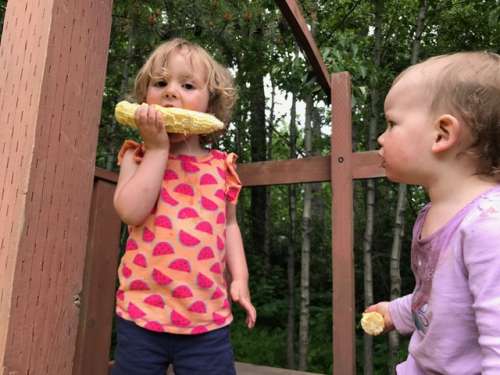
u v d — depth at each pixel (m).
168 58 1.42
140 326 1.18
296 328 5.64
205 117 1.22
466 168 0.88
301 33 1.93
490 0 4.05
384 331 1.21
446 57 0.94
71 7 0.76
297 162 2.02
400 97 0.94
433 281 0.88
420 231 0.98
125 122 1.22
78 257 0.77
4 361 0.63
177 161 1.36
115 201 1.18
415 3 4.62
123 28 3.62
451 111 0.86
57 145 0.73
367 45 4.83
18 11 0.74
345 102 1.92
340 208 1.85
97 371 1.75
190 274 1.22
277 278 6.64
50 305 0.71
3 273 0.65
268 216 7.42
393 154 0.94
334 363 1.75
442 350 0.86
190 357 1.20
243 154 6.35
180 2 3.75
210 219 1.30
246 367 2.37
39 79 0.70
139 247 1.24
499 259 0.75
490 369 0.71
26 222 0.67
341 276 1.79
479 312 0.75
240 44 4.01
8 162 0.69
